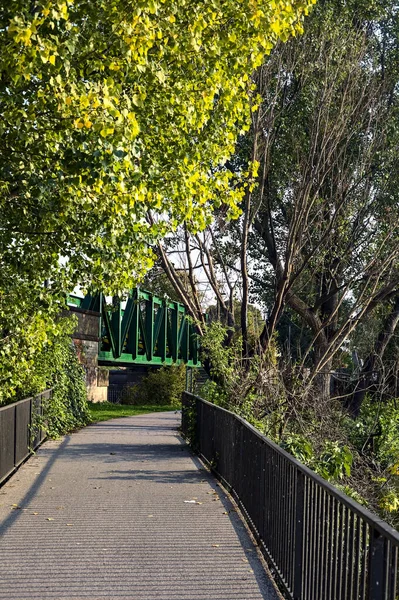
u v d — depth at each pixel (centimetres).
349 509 474
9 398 1466
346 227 2067
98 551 768
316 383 1836
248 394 1569
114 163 827
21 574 682
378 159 2114
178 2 799
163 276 2141
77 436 2023
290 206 2234
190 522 913
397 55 2295
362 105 2033
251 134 1850
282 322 2895
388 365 2362
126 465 1438
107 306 1962
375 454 1786
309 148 1881
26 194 886
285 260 1784
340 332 1855
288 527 648
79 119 762
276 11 898
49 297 1067
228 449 1159
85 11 775
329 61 1906
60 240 969
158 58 886
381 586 398
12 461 1291
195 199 1085
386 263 1912
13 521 911
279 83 1889
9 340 1151
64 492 1120
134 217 909
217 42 918
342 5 2117
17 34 677
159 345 3891
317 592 548
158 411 3453
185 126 1000
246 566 723
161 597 620
